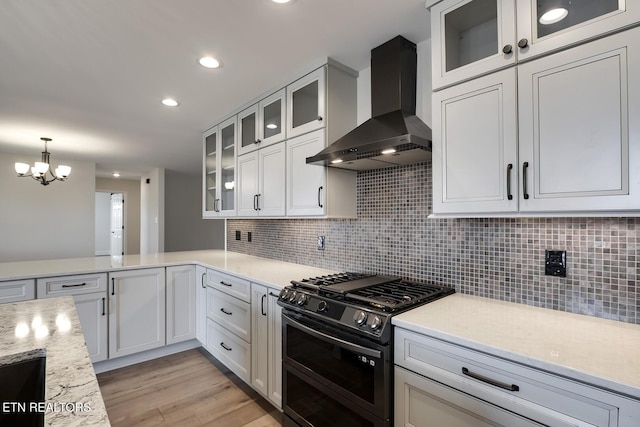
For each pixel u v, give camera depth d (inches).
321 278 79.8
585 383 34.9
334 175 84.7
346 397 58.5
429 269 75.0
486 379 42.1
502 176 51.3
